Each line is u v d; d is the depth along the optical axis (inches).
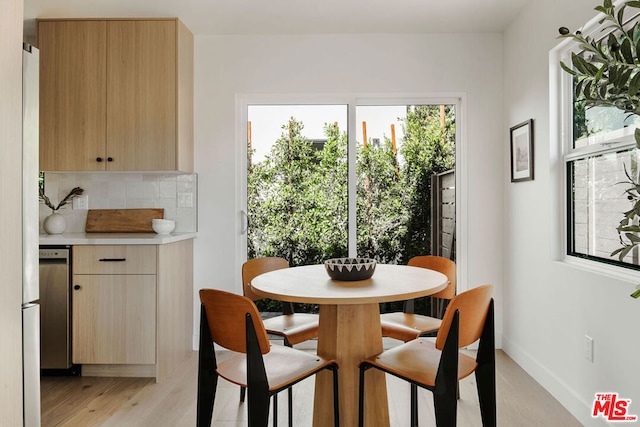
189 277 133.3
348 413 74.2
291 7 117.4
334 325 75.4
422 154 139.0
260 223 141.3
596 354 82.0
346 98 138.2
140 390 105.6
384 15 122.1
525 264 116.0
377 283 76.6
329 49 135.3
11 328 53.7
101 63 122.5
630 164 77.9
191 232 136.2
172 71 122.2
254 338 59.2
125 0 113.5
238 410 94.5
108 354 111.5
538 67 107.7
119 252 111.4
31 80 64.6
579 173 95.8
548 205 101.9
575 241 97.9
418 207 139.1
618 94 46.4
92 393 103.8
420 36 134.7
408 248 139.5
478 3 114.4
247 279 101.9
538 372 107.3
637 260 76.4
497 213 134.1
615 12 79.2
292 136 140.3
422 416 90.8
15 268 54.4
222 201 136.6
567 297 93.1
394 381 110.5
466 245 134.8
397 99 138.6
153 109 122.3
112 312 111.5
